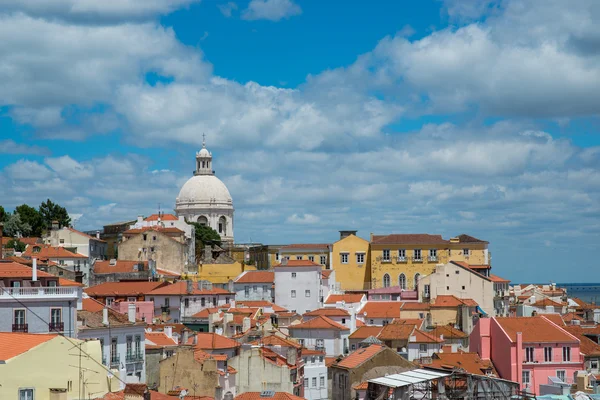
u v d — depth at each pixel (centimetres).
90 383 8700
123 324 11888
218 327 17962
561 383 11662
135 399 8925
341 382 12975
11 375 8275
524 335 13662
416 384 9281
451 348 16525
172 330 15525
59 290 10731
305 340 17900
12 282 10681
